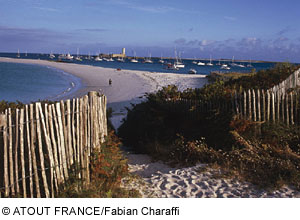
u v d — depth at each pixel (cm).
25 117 449
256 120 868
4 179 416
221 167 700
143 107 1196
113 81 5181
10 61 13112
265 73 1323
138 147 1034
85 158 559
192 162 777
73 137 525
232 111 884
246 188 580
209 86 1184
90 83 4869
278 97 880
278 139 791
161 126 1050
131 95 3325
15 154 421
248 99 868
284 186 576
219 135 848
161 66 15988
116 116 1883
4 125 408
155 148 938
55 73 7262
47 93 3656
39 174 474
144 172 755
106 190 545
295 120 888
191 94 1139
